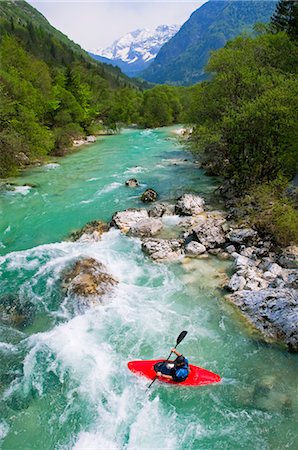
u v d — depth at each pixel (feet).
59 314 38.81
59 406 28.25
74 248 53.57
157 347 34.17
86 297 40.50
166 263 48.80
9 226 63.16
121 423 26.91
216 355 33.14
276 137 62.80
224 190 75.77
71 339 35.12
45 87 164.14
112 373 31.32
